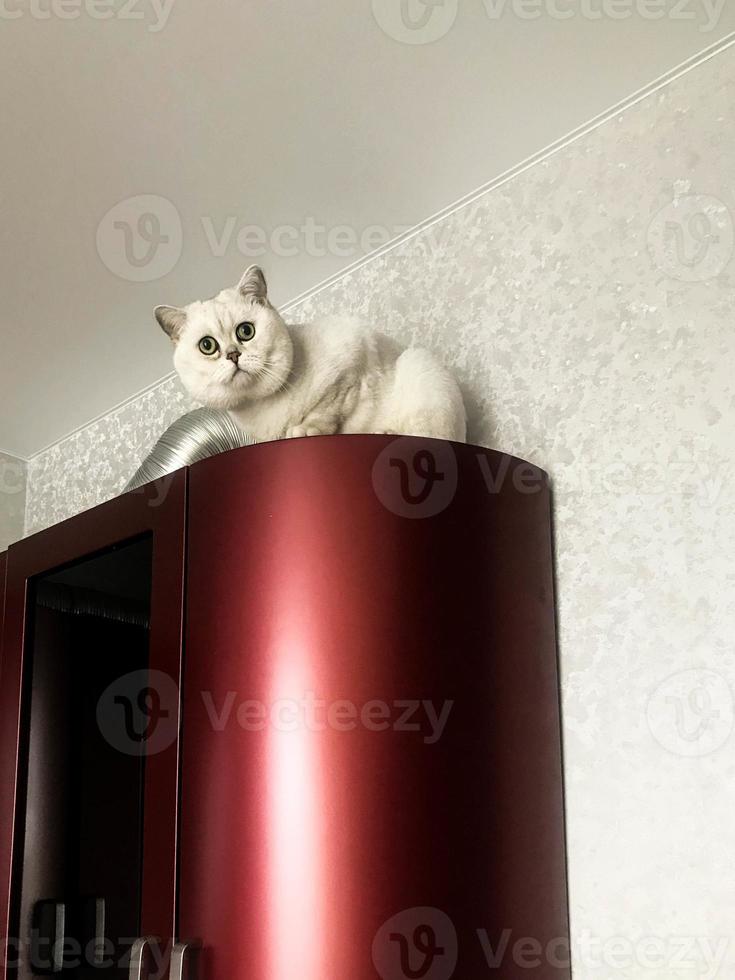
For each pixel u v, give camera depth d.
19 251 1.69
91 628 1.44
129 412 2.23
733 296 1.23
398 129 1.44
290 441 1.23
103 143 1.46
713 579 1.18
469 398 1.51
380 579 1.17
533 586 1.29
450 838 1.12
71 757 1.41
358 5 1.23
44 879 1.39
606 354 1.35
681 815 1.15
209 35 1.27
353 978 1.05
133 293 1.81
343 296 1.77
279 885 1.09
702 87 1.32
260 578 1.20
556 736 1.27
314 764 1.12
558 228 1.46
